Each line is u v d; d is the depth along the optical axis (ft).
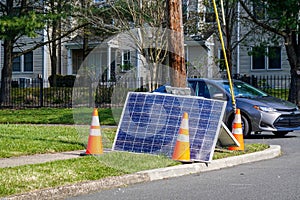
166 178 28.86
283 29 80.94
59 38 90.27
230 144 36.99
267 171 30.99
